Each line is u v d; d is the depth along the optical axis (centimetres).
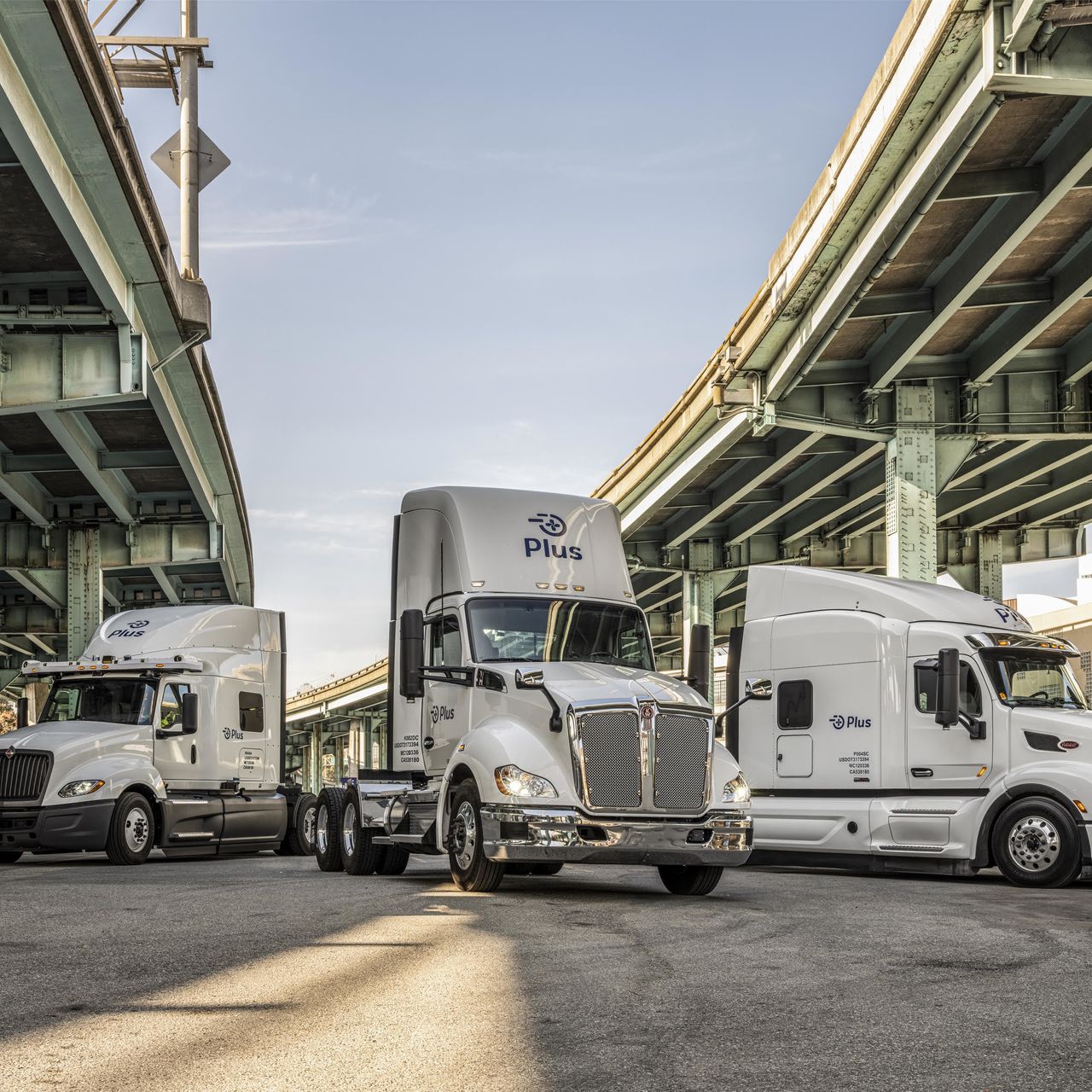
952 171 1995
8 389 2388
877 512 4478
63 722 2036
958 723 1623
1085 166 1962
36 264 2216
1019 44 1641
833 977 749
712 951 847
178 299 2488
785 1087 502
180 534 4134
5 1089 499
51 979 739
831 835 1728
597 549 1432
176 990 702
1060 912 1141
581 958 812
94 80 1714
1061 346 3073
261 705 2292
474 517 1393
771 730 1836
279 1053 557
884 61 2017
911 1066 534
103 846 1906
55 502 3956
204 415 3241
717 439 3609
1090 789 1482
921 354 3084
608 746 1185
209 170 3416
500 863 1238
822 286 2594
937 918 1058
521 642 1335
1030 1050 563
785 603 1856
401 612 1476
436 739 1376
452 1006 657
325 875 1608
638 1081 511
